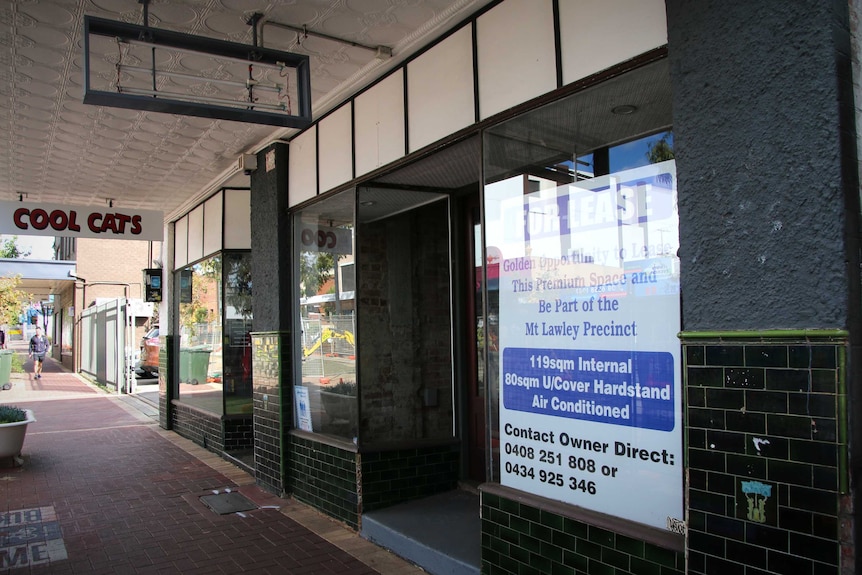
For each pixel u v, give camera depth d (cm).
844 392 221
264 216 700
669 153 322
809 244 232
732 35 257
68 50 477
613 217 334
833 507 221
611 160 343
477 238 581
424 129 463
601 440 331
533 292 376
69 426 1163
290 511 603
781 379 237
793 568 230
